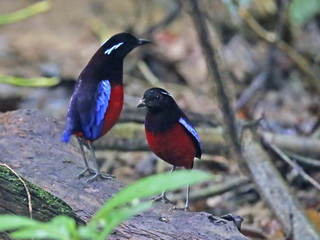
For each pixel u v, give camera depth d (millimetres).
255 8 16812
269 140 12625
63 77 16859
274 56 16281
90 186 7879
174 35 18922
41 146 8859
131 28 18438
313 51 16688
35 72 17641
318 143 12688
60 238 3795
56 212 6324
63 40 19781
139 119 12445
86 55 18750
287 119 15078
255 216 11883
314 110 15336
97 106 7762
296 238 9531
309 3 14289
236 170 13359
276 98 15859
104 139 12398
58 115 14273
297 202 10211
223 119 10516
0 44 19516
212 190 12062
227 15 16734
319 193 12367
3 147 8703
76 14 21500
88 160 8852
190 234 7082
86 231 3805
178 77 17438
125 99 14969
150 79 16547
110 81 7867
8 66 18000
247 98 15203
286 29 16031
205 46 9820
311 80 15430
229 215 7586
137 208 3842
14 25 21047
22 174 8039
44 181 7910
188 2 9594
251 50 17297
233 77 16391
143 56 17641
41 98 16109
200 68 17484
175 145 7855
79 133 7887
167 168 13484
